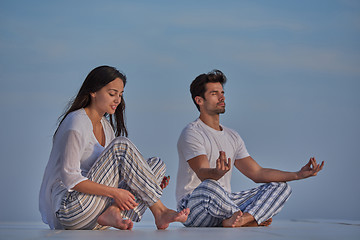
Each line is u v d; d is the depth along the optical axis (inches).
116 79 159.9
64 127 151.1
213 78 193.9
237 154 195.9
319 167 182.9
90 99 160.6
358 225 185.2
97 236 119.4
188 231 140.5
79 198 146.5
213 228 159.6
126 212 151.8
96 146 156.6
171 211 150.9
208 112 192.7
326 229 151.5
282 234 127.3
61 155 148.2
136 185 150.6
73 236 119.4
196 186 184.4
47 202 155.3
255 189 181.0
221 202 165.3
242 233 131.3
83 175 153.9
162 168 160.2
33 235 122.6
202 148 185.3
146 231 140.3
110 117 172.4
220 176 166.4
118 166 151.3
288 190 179.5
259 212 171.8
